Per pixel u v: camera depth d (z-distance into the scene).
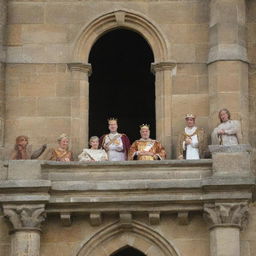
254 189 46.66
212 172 46.84
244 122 49.12
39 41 50.59
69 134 49.66
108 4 50.88
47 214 46.88
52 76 50.25
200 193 46.53
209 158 48.34
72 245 47.03
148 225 47.03
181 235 47.00
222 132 48.03
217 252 46.06
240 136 48.12
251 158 49.00
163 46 50.44
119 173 47.09
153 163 47.00
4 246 47.09
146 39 50.75
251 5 50.88
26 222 46.22
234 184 46.09
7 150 49.47
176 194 46.56
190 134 48.72
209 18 50.59
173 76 50.19
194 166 47.03
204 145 48.78
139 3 50.88
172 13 50.78
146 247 47.12
